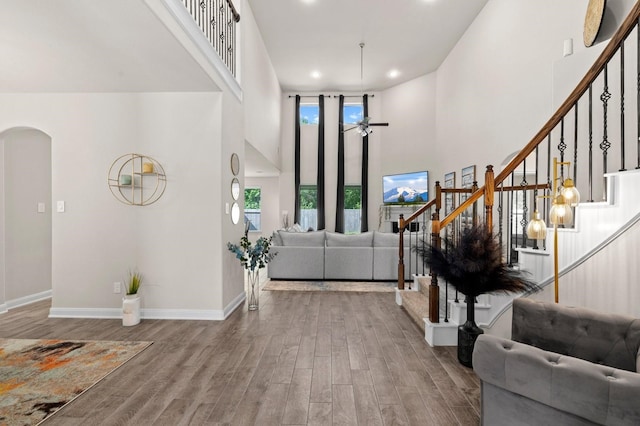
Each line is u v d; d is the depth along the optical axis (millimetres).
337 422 1790
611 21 3178
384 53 7105
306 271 5555
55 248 3629
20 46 2566
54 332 3172
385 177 8992
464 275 2367
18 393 2076
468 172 6180
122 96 3641
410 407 1935
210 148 3631
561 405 1205
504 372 1366
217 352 2709
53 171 3631
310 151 9539
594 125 3404
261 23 5914
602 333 1664
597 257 2104
